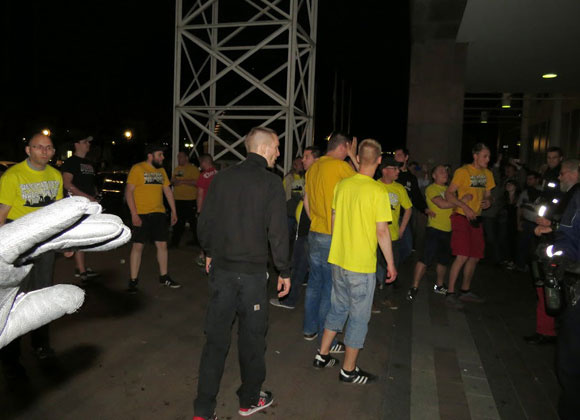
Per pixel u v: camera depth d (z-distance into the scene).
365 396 3.39
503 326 5.00
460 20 7.80
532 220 3.48
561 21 7.71
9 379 3.42
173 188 8.61
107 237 0.64
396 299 5.89
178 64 9.73
